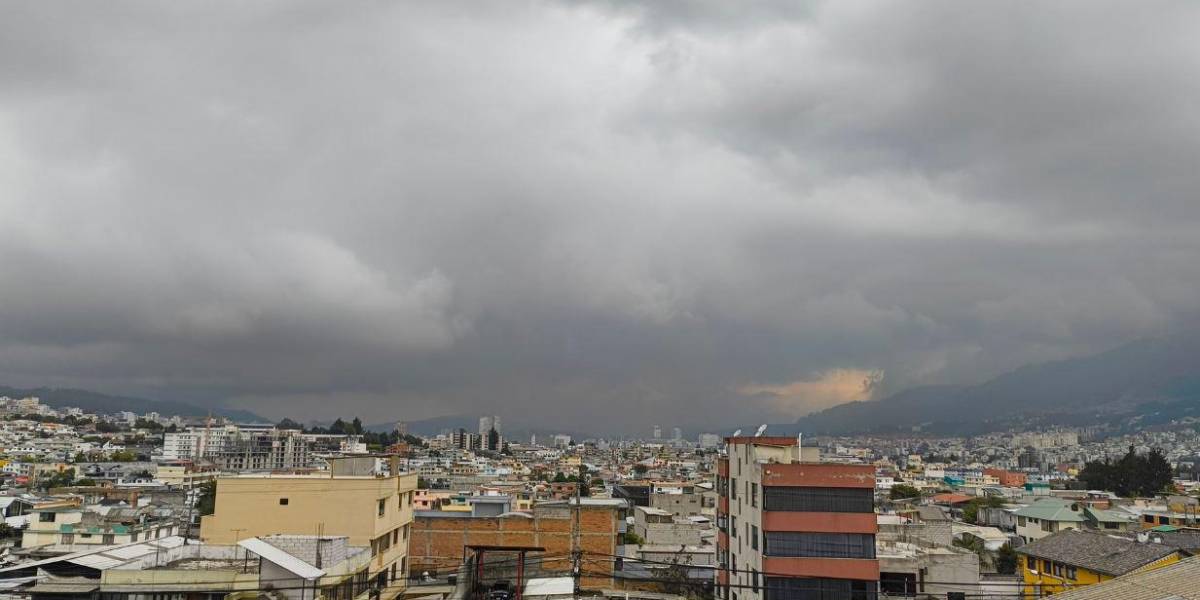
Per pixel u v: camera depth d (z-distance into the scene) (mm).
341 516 60969
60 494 155750
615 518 87375
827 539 64812
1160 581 39219
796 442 73688
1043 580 88688
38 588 46750
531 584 64500
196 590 46469
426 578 78062
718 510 81188
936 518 111375
